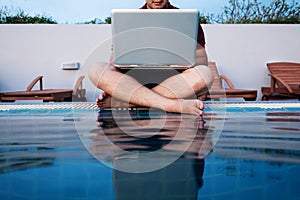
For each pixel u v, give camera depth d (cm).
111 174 62
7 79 494
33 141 100
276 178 58
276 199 48
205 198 48
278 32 509
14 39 491
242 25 504
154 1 241
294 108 245
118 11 171
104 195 50
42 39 492
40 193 51
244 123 147
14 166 68
